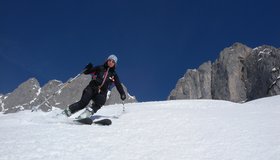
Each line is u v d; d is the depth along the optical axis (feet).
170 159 17.95
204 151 19.21
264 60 455.63
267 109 37.58
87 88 28.68
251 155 18.21
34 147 19.12
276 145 19.51
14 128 23.88
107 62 29.19
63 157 17.81
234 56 505.66
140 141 21.34
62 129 23.71
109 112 36.78
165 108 39.93
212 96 504.84
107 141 21.12
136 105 48.32
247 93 463.42
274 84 422.82
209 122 27.17
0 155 17.71
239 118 29.25
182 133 23.38
